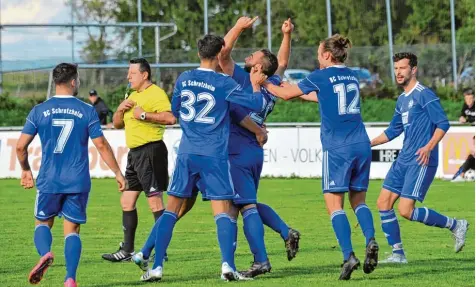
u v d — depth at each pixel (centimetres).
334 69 1470
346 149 1455
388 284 1391
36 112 1346
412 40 5688
